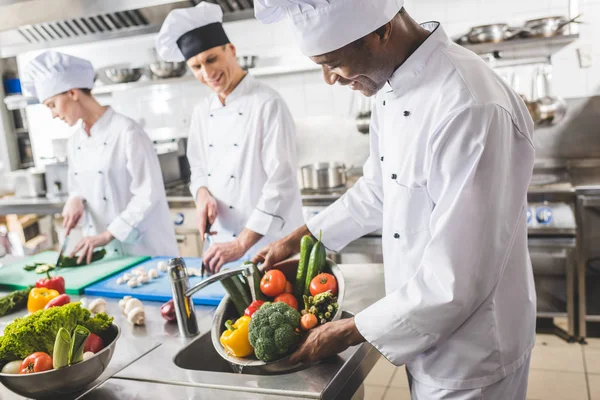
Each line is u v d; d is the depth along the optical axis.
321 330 1.14
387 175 1.32
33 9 2.49
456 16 3.38
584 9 3.17
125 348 1.38
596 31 3.17
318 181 3.34
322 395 1.05
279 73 3.83
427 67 1.18
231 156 2.41
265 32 3.78
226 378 1.15
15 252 4.36
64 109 2.55
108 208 2.74
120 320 1.57
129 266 2.13
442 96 1.14
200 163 2.65
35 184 4.11
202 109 2.57
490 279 1.11
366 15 1.08
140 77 3.94
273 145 2.30
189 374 1.18
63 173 3.99
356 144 3.78
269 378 1.13
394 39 1.17
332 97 3.75
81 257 2.19
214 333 1.28
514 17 3.28
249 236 2.14
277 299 1.33
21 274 2.12
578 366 2.70
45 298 1.59
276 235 2.29
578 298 2.89
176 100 4.13
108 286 1.87
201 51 2.22
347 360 1.18
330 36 1.10
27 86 2.68
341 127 3.79
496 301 1.20
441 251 1.09
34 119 4.61
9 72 4.59
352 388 1.20
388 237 1.33
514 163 1.15
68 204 2.67
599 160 3.32
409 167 1.22
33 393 1.09
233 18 3.38
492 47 3.09
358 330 1.13
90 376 1.12
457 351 1.18
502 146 1.09
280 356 1.15
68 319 1.17
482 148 1.07
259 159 2.38
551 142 3.38
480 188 1.08
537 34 3.02
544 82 3.30
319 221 1.60
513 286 1.23
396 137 1.26
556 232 2.79
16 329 1.13
